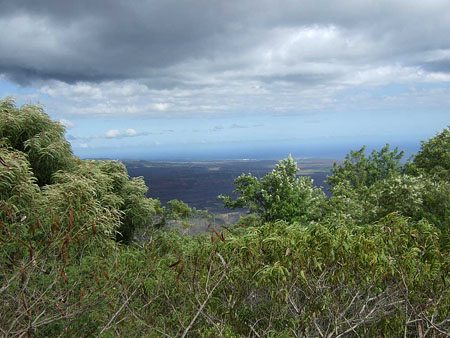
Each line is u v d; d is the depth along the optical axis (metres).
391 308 4.41
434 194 11.34
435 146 20.52
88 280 4.18
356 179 23.88
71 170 10.55
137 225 11.89
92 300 3.89
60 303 3.55
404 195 11.42
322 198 16.11
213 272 4.43
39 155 10.10
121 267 4.63
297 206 15.59
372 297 4.37
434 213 11.30
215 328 4.03
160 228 12.29
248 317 4.41
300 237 4.40
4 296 3.28
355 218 12.62
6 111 10.64
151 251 4.93
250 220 14.70
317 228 4.41
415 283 4.34
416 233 4.66
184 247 5.70
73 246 4.25
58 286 3.62
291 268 4.17
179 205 14.81
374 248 4.20
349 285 4.25
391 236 4.45
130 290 4.43
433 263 4.39
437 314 4.30
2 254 3.37
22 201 7.24
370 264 4.14
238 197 16.52
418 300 4.32
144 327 4.15
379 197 12.05
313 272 4.27
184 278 4.55
